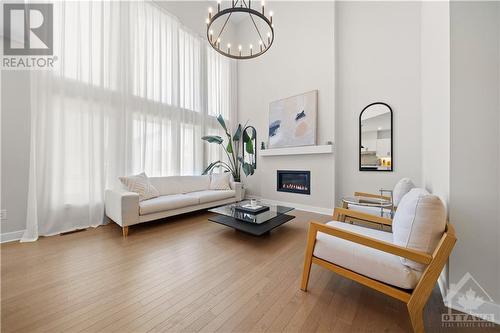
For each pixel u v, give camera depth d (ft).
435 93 5.97
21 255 6.33
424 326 3.70
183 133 13.14
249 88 16.19
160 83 11.56
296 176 13.56
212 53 15.19
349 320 3.82
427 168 7.79
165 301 4.31
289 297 4.46
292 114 13.37
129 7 10.24
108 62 9.53
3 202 7.25
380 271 3.79
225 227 9.16
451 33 4.12
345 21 11.82
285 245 7.23
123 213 7.89
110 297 4.42
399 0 10.36
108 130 9.59
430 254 3.47
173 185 11.64
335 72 11.79
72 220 8.49
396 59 10.43
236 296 4.49
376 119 10.88
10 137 7.38
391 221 5.44
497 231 3.87
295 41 13.33
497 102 3.86
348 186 11.76
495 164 3.87
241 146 16.66
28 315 3.87
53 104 8.07
